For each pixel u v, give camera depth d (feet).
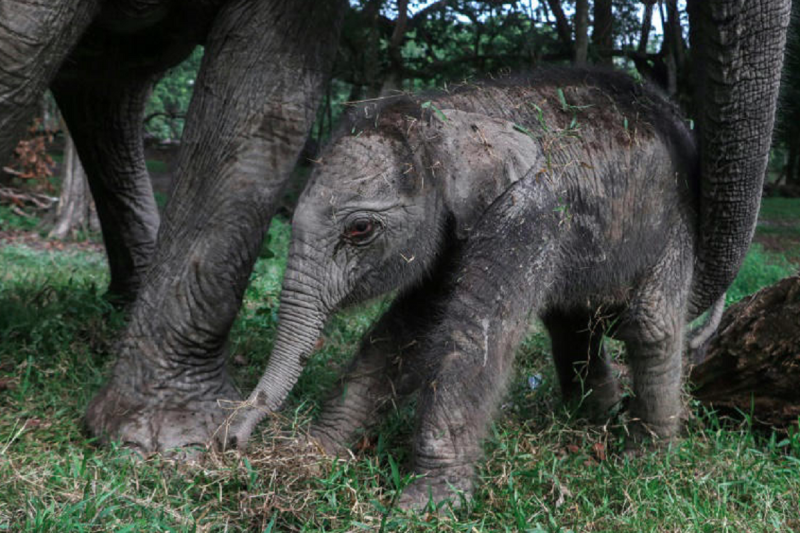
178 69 63.72
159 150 75.10
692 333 17.17
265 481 11.27
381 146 11.66
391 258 11.87
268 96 13.02
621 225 13.37
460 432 11.69
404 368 13.62
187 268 13.38
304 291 11.64
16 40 11.34
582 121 13.10
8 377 15.40
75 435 13.28
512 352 12.07
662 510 11.77
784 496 12.48
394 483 11.84
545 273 12.26
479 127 12.16
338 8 13.33
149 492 11.28
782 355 15.16
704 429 15.57
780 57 12.89
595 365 15.80
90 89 18.76
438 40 45.16
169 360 13.53
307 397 15.08
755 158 13.67
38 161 50.14
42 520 9.68
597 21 38.40
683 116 15.08
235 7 12.99
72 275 25.98
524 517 10.92
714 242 14.80
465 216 11.96
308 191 11.77
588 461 13.42
